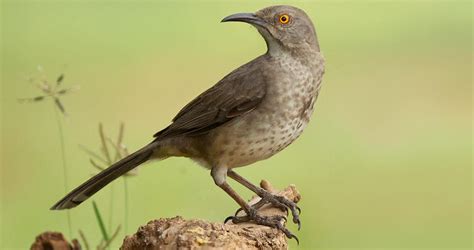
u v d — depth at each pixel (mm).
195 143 9000
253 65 8977
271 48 9008
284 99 8742
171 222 7352
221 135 8805
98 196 13977
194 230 7172
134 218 13406
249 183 8906
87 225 12695
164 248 7145
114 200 13828
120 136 9062
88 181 8867
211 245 7078
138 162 9039
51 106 18844
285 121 8773
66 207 8891
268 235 7508
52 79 20500
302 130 9031
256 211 8516
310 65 8938
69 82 20500
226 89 8852
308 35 8977
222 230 7250
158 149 9078
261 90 8742
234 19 9039
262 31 8992
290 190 9023
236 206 13820
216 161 8875
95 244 11008
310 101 8977
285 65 8852
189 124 8938
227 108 8789
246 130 8758
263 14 9008
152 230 7324
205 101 8914
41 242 8211
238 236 7285
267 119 8734
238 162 8898
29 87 19922
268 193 8797
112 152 14414
